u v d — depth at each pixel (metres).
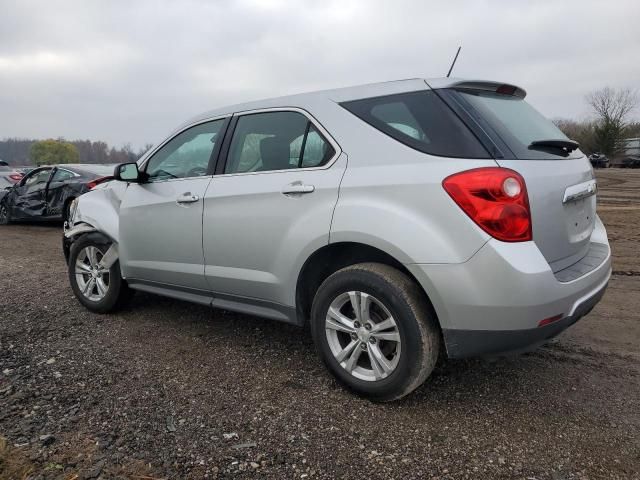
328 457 2.44
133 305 4.82
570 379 3.24
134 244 4.14
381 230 2.69
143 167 4.27
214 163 3.66
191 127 3.98
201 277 3.67
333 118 3.08
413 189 2.63
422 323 2.67
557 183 2.72
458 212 2.50
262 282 3.29
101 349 3.75
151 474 2.30
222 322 4.34
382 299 2.75
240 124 3.61
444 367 3.40
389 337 2.79
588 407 2.89
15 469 2.30
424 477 2.29
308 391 3.09
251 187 3.32
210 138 3.78
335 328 3.01
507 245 2.45
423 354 2.68
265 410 2.87
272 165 3.31
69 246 5.12
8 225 11.27
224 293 3.60
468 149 2.59
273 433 2.64
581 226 3.02
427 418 2.78
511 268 2.42
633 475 2.29
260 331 4.12
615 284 5.52
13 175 13.05
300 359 3.57
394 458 2.43
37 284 5.67
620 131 66.12
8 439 2.54
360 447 2.52
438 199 2.55
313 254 3.00
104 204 4.55
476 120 2.68
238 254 3.40
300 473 2.32
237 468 2.35
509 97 3.24
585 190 2.98
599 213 11.60
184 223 3.72
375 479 2.28
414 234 2.60
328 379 3.25
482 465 2.37
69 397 3.00
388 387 2.80
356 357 2.95
